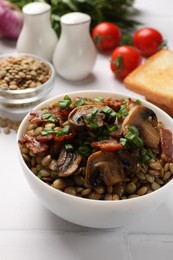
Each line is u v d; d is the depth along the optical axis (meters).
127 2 0.76
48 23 0.67
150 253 0.47
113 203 0.43
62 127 0.48
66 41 0.64
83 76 0.66
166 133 0.49
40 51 0.67
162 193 0.45
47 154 0.47
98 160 0.45
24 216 0.49
